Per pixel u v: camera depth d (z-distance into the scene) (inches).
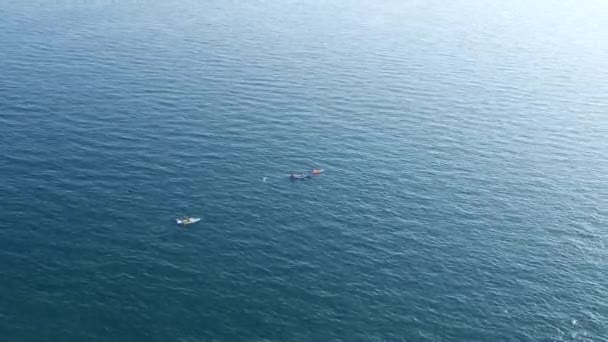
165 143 4547.2
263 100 5502.0
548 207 4069.9
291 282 3216.0
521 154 4817.9
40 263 3230.8
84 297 3026.6
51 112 4913.9
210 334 2856.8
